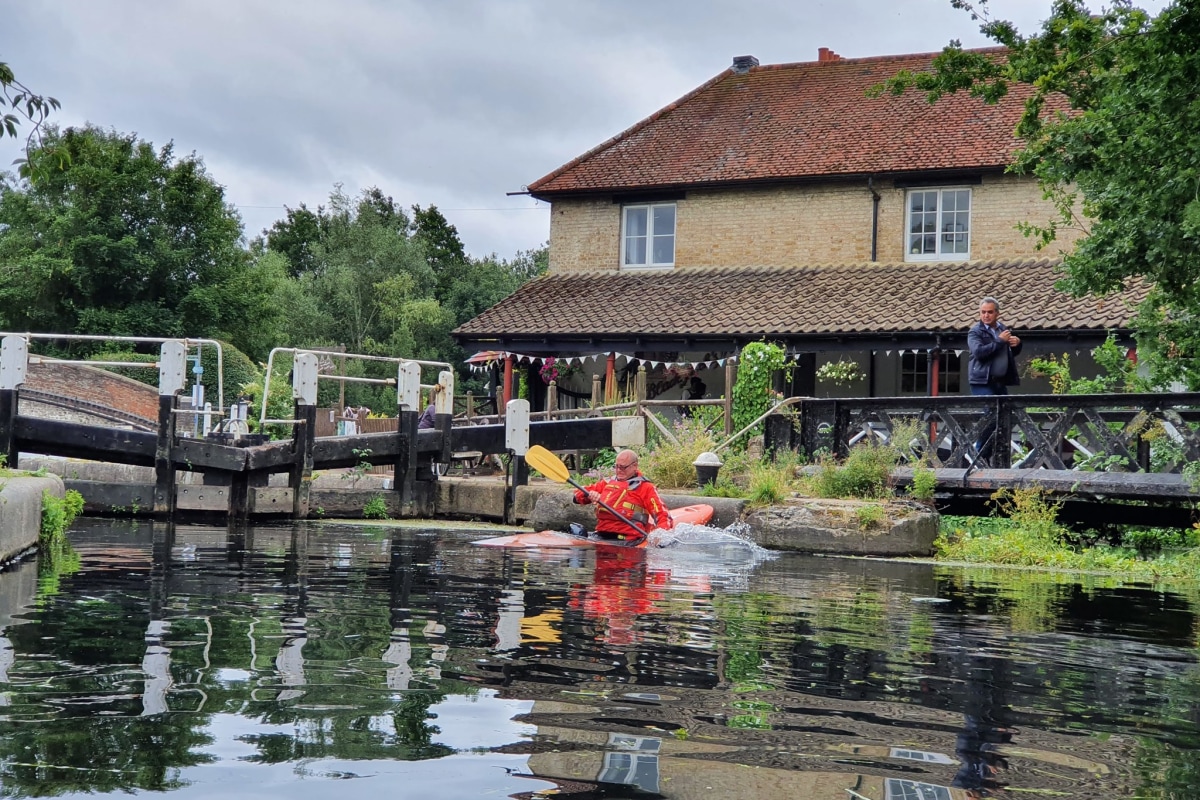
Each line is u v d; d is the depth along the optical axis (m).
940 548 11.77
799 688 4.49
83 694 4.04
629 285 24.31
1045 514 12.08
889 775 3.33
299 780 3.13
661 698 4.23
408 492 16.17
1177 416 11.52
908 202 23.00
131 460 14.62
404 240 59.81
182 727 3.63
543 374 23.47
